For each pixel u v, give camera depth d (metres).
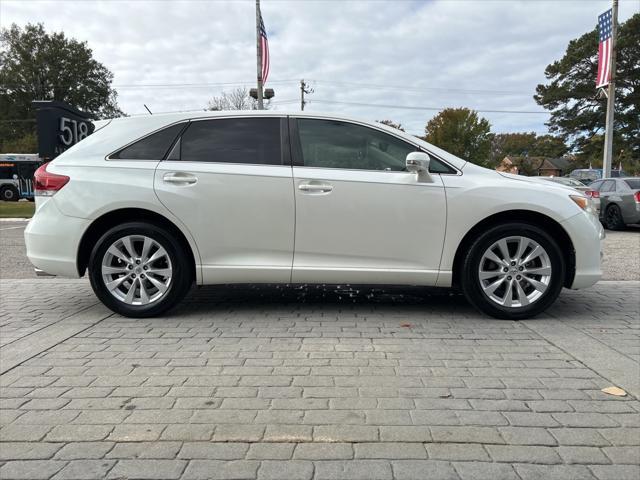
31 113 59.28
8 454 2.39
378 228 4.39
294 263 4.44
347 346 3.83
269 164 4.45
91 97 62.16
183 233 4.41
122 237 4.44
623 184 13.40
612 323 4.43
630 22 42.47
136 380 3.22
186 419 2.71
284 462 2.33
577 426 2.64
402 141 4.53
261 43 19.06
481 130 50.12
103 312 4.82
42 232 4.46
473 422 2.68
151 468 2.28
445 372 3.34
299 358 3.59
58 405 2.88
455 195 4.36
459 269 4.57
